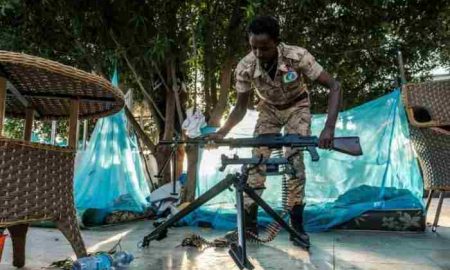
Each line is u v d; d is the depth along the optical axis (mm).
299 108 2654
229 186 2049
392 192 3340
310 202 3498
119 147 3752
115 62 3775
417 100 2961
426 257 2248
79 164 3689
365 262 2133
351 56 4836
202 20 3588
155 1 3684
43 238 2660
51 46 4258
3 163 1525
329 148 2084
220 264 2057
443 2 4324
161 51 3596
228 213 3312
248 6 3365
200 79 4824
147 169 4629
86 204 3451
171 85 4301
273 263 2107
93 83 1671
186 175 4051
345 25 4488
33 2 3816
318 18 4355
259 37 2316
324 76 2412
